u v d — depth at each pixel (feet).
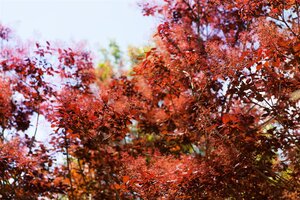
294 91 17.65
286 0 17.01
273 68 17.98
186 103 22.36
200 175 17.51
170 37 22.07
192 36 22.61
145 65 21.72
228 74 18.57
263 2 18.22
